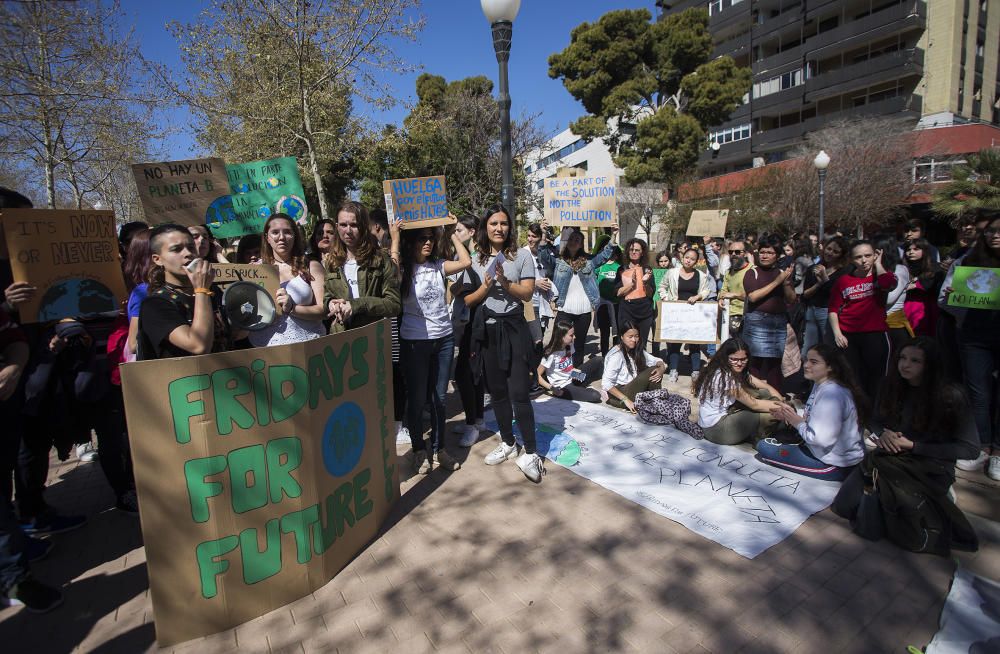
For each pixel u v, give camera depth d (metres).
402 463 4.33
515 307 3.93
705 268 7.38
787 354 5.93
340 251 3.93
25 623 2.58
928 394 2.99
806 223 22.45
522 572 2.88
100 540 3.31
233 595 2.50
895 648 2.32
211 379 2.34
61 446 3.43
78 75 9.76
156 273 2.55
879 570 2.83
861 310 4.57
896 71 28.89
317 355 2.71
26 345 2.80
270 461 2.54
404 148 18.69
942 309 4.45
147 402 2.21
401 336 3.95
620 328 5.45
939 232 24.59
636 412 5.14
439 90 31.88
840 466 3.73
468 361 4.72
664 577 2.81
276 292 2.88
